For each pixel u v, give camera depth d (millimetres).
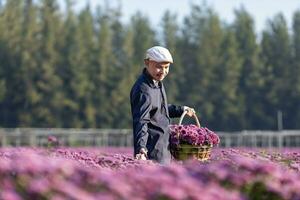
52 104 87188
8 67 87812
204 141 10250
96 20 94688
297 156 10898
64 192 5262
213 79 93125
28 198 5355
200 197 5258
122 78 90062
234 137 54875
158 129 9930
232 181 6402
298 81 96375
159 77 9867
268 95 95562
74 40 88938
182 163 9352
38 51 88625
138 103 9719
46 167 5879
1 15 90750
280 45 97312
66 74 88375
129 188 5520
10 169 5863
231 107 92938
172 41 95188
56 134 57188
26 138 56625
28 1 90875
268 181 6395
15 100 87438
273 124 95562
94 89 89125
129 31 93875
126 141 56562
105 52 89938
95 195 5496
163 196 5289
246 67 96312
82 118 88688
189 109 10680
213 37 94250
